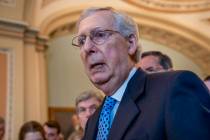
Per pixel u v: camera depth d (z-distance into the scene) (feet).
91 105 8.57
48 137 14.48
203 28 29.58
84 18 4.81
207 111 3.78
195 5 27.76
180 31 29.07
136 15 27.12
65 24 24.17
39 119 19.40
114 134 4.23
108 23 4.63
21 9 19.31
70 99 23.90
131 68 4.85
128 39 4.81
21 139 11.42
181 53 30.89
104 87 4.75
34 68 20.06
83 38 4.73
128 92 4.58
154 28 28.07
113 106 4.77
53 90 23.35
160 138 3.86
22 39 19.31
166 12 27.84
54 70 23.73
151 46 29.40
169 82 4.12
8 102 17.92
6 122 17.52
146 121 4.03
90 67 4.67
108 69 4.61
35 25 21.53
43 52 21.27
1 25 18.62
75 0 24.17
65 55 24.57
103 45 4.59
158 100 4.06
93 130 5.32
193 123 3.63
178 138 3.61
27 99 19.12
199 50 30.58
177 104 3.81
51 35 23.90
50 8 22.82
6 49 18.60
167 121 3.78
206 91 4.03
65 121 23.26
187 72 4.11
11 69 18.49
